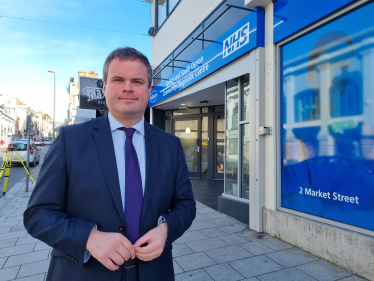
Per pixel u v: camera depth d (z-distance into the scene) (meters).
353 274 2.44
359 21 2.52
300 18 3.10
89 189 0.98
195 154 9.11
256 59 3.80
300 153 3.19
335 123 2.74
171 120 9.78
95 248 0.86
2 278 2.52
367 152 2.42
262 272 2.55
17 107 53.06
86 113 15.76
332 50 2.79
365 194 2.43
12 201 6.02
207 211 4.91
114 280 0.96
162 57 8.66
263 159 3.70
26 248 3.27
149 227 1.06
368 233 2.38
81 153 1.02
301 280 2.39
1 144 38.53
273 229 3.47
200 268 2.66
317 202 2.93
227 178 4.95
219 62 4.82
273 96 3.55
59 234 0.87
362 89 2.48
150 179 1.10
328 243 2.71
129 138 1.14
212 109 8.70
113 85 1.11
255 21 3.73
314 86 3.01
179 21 7.30
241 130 4.52
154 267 1.06
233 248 3.12
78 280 0.94
